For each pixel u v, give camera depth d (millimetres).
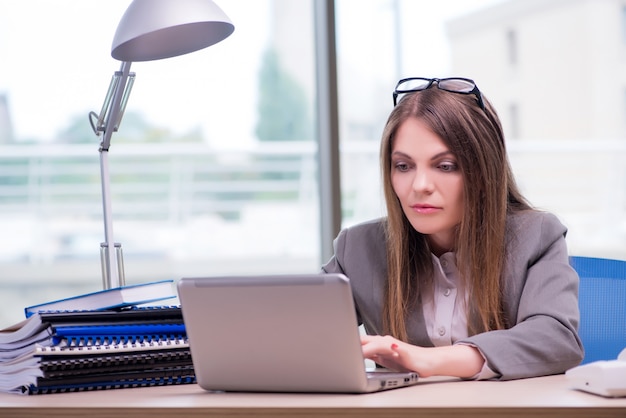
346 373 1152
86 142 9477
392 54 7727
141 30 1583
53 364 1251
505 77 8078
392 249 1640
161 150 8617
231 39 10211
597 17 8219
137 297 1439
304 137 11688
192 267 10672
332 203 3135
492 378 1323
